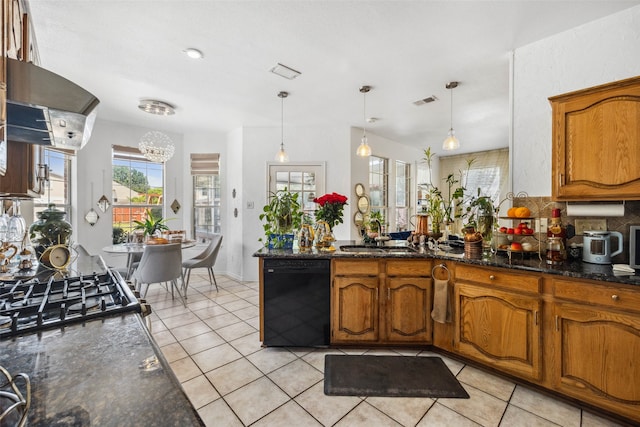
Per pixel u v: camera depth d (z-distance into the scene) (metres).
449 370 2.12
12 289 1.37
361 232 3.30
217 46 2.41
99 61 2.64
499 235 2.37
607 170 1.83
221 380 2.00
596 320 1.63
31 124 1.29
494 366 2.02
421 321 2.39
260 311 2.43
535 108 2.34
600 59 2.07
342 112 4.04
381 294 2.40
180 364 2.20
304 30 2.20
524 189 2.40
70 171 4.14
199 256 4.29
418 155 6.36
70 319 1.02
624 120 1.77
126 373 0.71
